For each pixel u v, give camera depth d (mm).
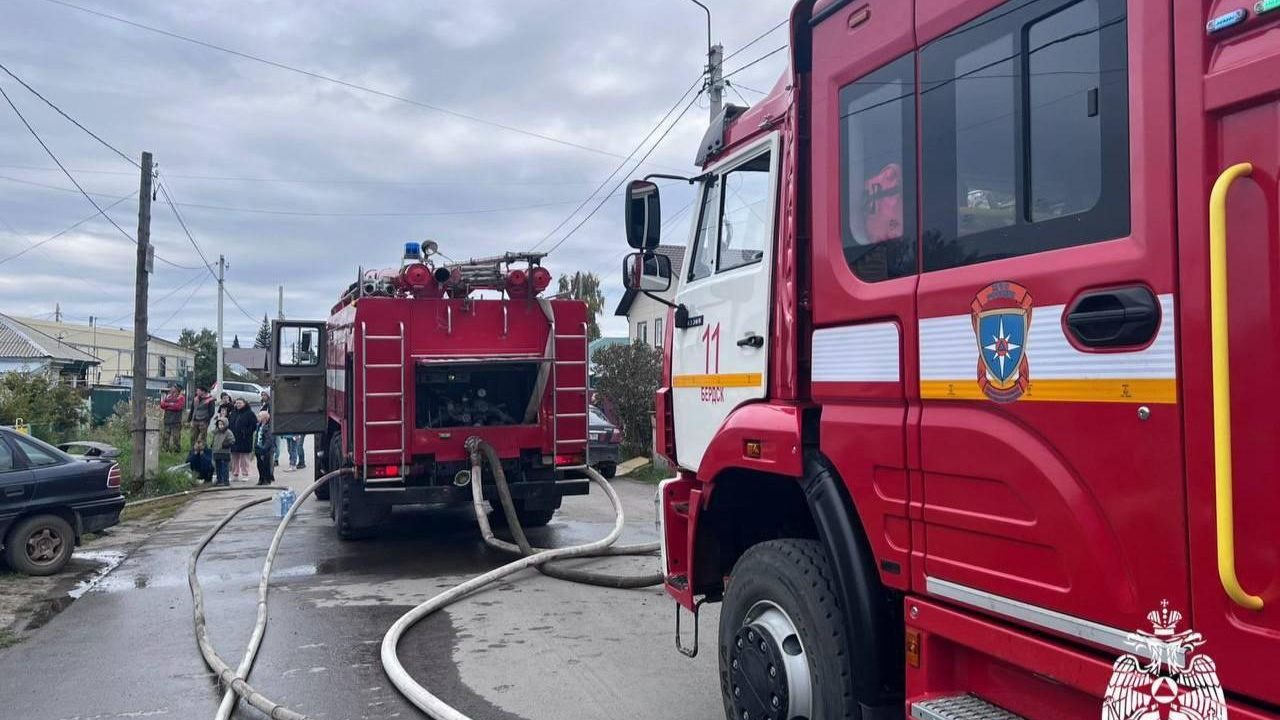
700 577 4465
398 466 9445
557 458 10109
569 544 10383
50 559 9164
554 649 6211
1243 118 2027
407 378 9516
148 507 14883
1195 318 2088
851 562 3229
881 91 3191
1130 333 2236
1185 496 2102
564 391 10156
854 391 3240
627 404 19609
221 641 6645
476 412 10062
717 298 4309
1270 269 1940
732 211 4305
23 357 38344
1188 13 2145
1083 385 2357
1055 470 2436
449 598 7410
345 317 10844
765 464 3699
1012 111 2648
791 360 3594
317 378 14031
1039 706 2605
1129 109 2281
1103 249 2328
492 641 6434
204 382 59438
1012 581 2582
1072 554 2389
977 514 2701
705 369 4402
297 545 10664
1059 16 2508
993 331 2648
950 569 2803
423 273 9523
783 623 3625
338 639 6621
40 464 9281
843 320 3320
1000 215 2672
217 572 9195
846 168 3359
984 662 2801
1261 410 1943
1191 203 2113
